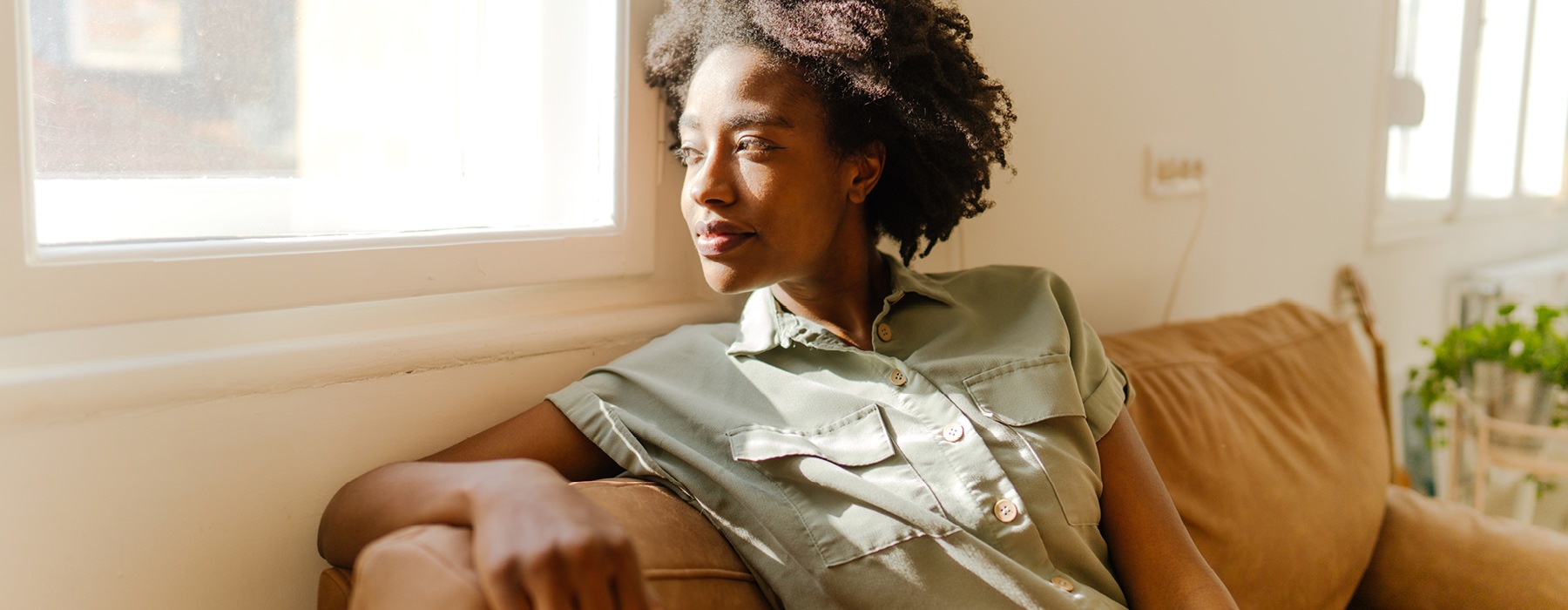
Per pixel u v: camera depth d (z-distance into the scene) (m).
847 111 1.00
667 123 1.20
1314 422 1.49
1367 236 2.40
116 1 0.91
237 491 0.90
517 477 0.71
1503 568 1.32
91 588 0.83
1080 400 1.03
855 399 1.00
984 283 1.14
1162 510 1.03
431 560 0.65
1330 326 1.67
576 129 1.20
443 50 1.14
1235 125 1.97
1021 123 1.54
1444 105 2.69
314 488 0.95
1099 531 1.05
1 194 0.77
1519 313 2.71
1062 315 1.11
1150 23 1.74
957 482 0.96
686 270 1.27
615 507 0.87
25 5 0.78
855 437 0.98
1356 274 2.33
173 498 0.87
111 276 0.82
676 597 0.83
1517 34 2.99
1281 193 2.12
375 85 1.09
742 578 0.92
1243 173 2.01
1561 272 2.94
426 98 1.13
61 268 0.80
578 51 1.18
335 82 1.06
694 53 1.07
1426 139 2.66
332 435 0.95
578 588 0.62
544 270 1.10
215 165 0.98
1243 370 1.50
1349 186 2.32
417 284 1.00
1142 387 1.34
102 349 0.85
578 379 1.14
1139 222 1.80
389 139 1.11
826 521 0.94
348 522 0.80
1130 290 1.80
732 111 0.94
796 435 0.98
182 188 0.96
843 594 0.92
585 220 1.18
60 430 0.81
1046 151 1.59
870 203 1.16
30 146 0.79
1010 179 1.53
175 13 0.95
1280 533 1.32
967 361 1.02
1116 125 1.71
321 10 1.04
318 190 1.05
